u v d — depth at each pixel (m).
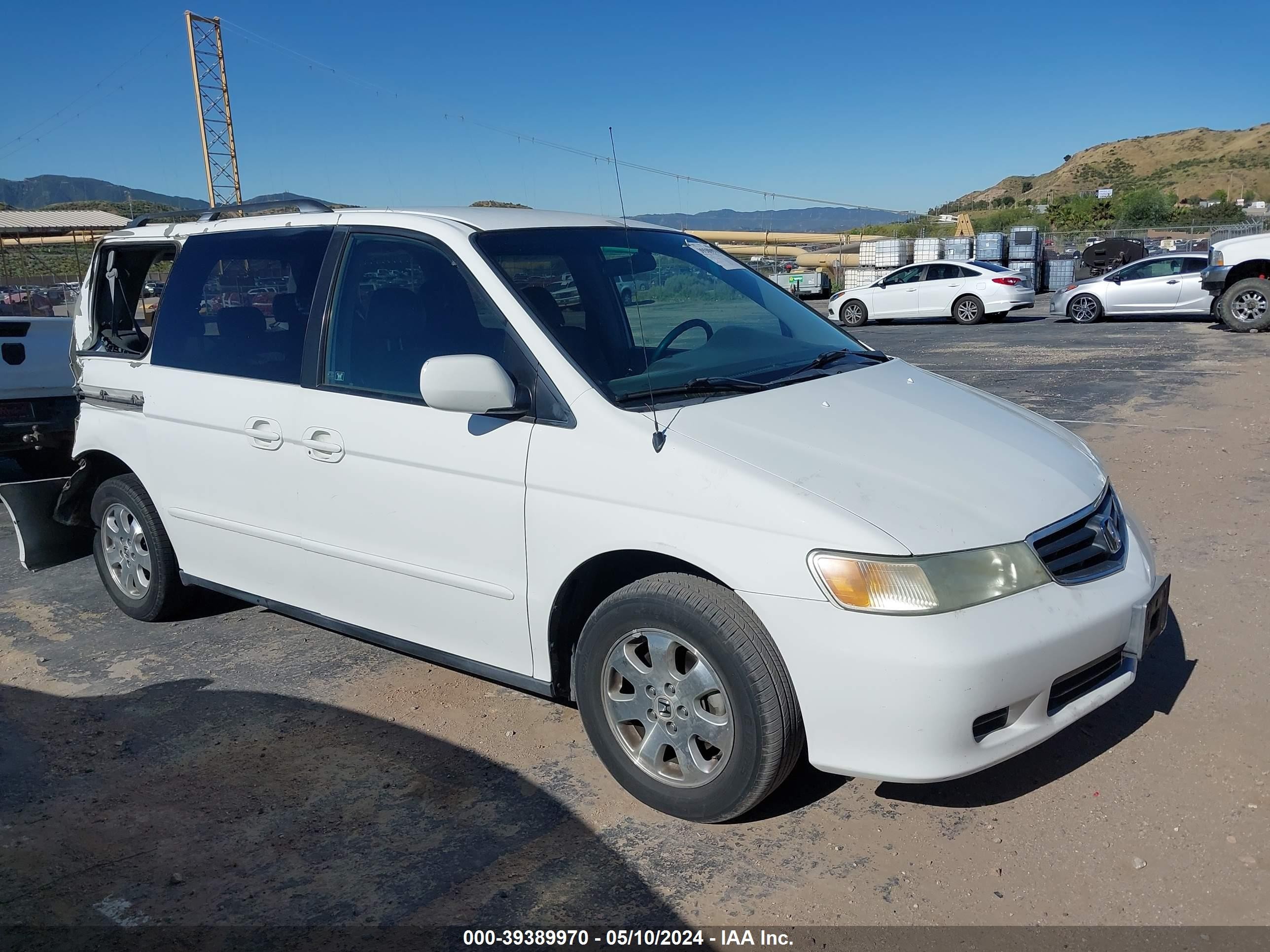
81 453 4.89
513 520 3.20
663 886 2.76
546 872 2.84
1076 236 44.44
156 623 4.94
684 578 2.91
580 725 3.71
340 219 3.89
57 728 3.86
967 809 3.07
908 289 22.56
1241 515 5.83
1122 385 10.91
